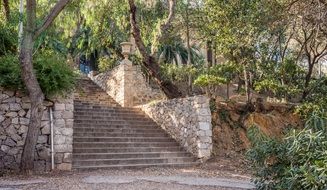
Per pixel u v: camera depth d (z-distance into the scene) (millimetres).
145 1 15133
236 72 13898
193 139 11125
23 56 7938
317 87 14727
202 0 15117
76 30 18688
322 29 10695
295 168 4613
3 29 10633
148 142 11195
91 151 9930
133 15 12953
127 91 14773
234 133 12672
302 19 10094
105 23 15852
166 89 13484
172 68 15555
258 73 14016
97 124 11477
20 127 8672
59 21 14195
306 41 14242
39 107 8188
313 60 15484
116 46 18547
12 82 8500
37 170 8359
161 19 15141
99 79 17250
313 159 4582
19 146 8594
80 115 11695
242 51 12875
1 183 6711
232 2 11875
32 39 8094
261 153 5301
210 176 8656
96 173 8531
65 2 8375
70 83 9047
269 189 5148
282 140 5250
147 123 12742
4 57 9047
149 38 15234
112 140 10805
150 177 8031
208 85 13445
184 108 11664
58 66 8977
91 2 13641
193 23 15320
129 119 12633
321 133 4762
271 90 15031
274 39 13148
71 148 8945
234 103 13820
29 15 8062
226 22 11992
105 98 15430
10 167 8406
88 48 20234
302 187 4523
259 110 14164
